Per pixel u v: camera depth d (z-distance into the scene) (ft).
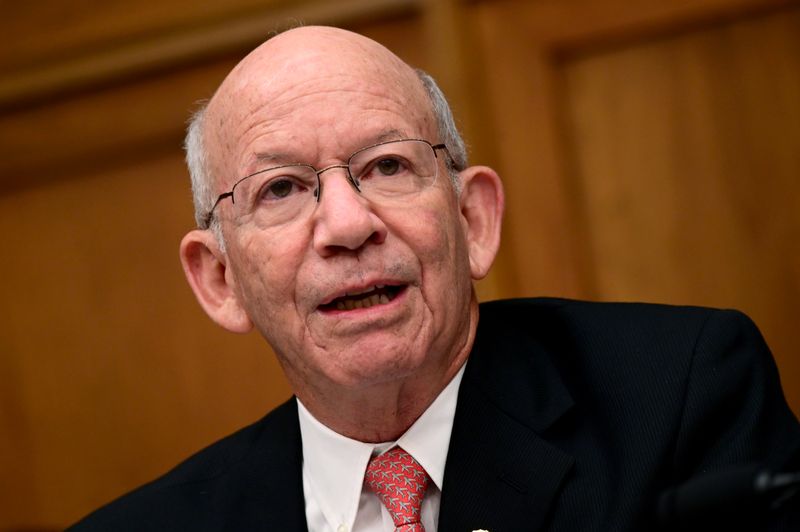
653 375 8.80
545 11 14.96
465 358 9.15
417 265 8.45
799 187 13.99
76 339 16.72
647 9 14.53
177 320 16.42
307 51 8.89
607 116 14.75
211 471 9.95
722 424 8.54
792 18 14.08
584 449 8.67
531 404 8.95
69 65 16.47
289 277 8.55
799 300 13.97
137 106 16.51
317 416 9.17
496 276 14.62
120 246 16.63
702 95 14.38
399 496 8.77
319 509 9.28
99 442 16.62
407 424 9.00
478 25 15.20
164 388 16.43
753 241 14.14
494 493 8.57
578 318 9.53
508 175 14.96
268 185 8.68
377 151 8.59
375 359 8.30
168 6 16.12
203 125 9.36
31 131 16.84
